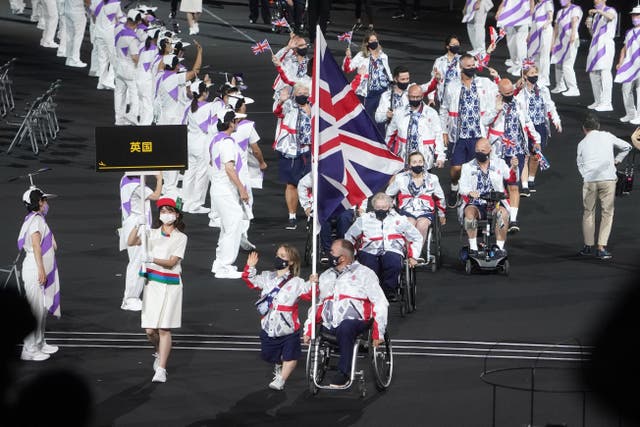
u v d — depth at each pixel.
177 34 53.47
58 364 20.48
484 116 30.61
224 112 25.56
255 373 20.22
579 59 50.03
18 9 57.50
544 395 18.94
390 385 19.58
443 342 21.66
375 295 18.80
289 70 34.62
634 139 27.41
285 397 19.06
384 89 35.09
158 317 19.58
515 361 20.64
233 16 59.44
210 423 17.88
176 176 31.20
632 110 39.50
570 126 39.25
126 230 23.19
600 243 27.19
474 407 18.52
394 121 29.16
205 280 25.45
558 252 27.70
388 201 22.58
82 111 40.56
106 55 43.53
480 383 19.62
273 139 37.91
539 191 32.84
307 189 26.25
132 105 38.62
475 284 25.27
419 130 28.80
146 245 19.64
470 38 48.28
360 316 18.88
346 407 18.58
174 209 19.91
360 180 21.42
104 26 42.94
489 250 26.06
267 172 34.88
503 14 44.72
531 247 28.05
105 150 19.98
